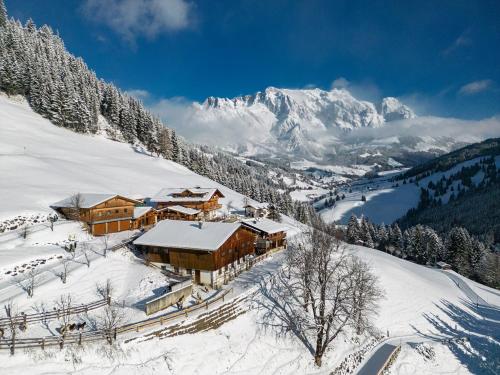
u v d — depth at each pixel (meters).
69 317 32.44
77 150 116.38
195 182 123.56
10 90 140.88
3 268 40.72
